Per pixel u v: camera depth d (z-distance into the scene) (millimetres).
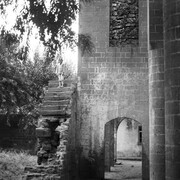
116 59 17828
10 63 16250
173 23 7324
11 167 15602
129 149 34406
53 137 14734
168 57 7387
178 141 6961
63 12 7160
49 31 7227
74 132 16719
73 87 17062
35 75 23172
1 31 7246
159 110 12750
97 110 17531
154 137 12859
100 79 17734
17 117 22500
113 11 18531
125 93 17547
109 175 19266
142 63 17719
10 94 17219
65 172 13914
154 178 12711
